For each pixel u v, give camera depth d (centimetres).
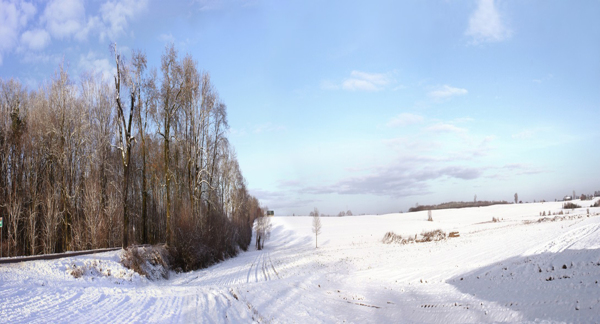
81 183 3966
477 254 3059
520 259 2325
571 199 15762
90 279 2025
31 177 3766
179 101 3788
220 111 4509
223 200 5869
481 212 12338
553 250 2319
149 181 4588
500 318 1320
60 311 1212
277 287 2169
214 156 4606
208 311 1415
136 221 4453
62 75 3638
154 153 4384
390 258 4016
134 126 3838
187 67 3891
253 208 10894
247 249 7756
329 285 2542
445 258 3275
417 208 18888
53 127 3528
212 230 4422
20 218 3512
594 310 1109
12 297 1332
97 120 4122
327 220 14062
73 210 3644
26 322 1048
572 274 1630
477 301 1645
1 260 1905
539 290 1527
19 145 3731
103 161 4031
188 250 3434
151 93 3597
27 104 4297
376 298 2091
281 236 10844
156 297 1662
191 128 4128
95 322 1109
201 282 2608
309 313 1633
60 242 3756
